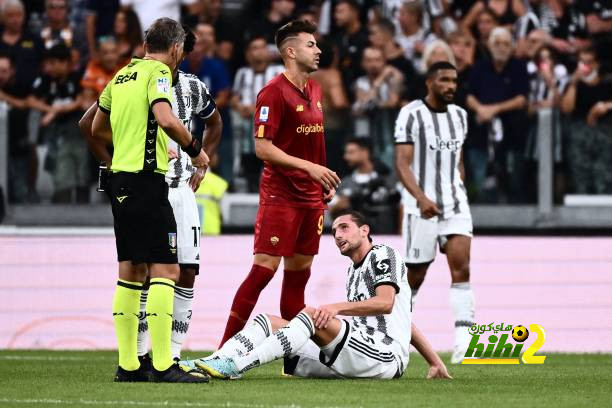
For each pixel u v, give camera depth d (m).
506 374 25.50
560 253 40.75
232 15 46.09
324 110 43.53
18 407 17.17
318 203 25.91
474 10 46.09
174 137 20.47
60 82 43.31
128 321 21.44
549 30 45.53
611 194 43.78
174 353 24.97
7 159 42.44
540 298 40.53
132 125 20.84
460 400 18.53
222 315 39.62
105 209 42.91
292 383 21.00
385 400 18.28
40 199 42.72
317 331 21.70
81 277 39.84
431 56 43.75
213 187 41.56
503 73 43.66
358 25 45.94
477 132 43.38
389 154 43.47
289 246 25.47
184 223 24.78
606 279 40.78
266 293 39.72
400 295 22.75
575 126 43.91
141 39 45.41
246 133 43.88
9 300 39.53
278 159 24.67
